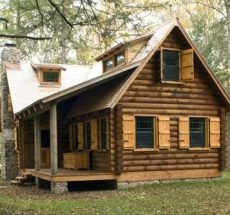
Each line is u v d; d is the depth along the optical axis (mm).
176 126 19422
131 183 18297
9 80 25703
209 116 20188
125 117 18172
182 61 19516
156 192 16203
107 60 23031
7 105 26547
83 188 19109
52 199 15109
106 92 19469
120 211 11977
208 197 14523
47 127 24297
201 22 33281
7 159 25984
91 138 20125
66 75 26719
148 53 18438
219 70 30250
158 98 19047
